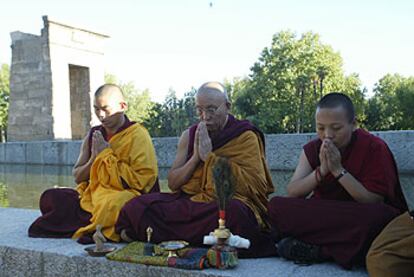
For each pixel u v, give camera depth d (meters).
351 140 3.39
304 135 9.52
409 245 2.66
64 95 28.44
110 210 3.94
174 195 4.00
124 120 4.50
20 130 28.77
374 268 2.74
